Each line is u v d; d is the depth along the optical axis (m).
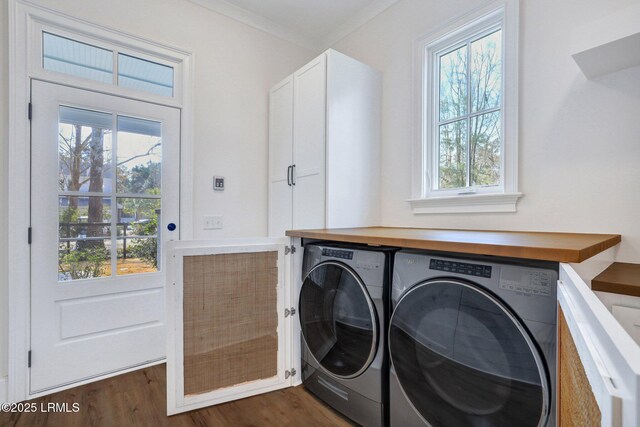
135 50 2.23
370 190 2.46
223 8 2.58
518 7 1.75
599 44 1.25
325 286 1.70
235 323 1.71
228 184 2.63
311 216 2.33
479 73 2.04
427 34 2.23
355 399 1.53
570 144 1.58
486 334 1.08
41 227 1.89
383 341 1.42
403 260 1.35
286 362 1.84
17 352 1.80
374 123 2.50
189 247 1.60
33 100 1.87
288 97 2.59
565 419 0.73
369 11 2.63
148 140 2.29
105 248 2.11
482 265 1.12
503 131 1.83
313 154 2.32
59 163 1.96
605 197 1.47
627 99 1.42
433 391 1.23
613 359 0.38
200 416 1.61
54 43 1.96
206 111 2.52
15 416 1.64
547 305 0.96
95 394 1.85
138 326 2.21
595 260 1.35
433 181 2.27
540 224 1.68
